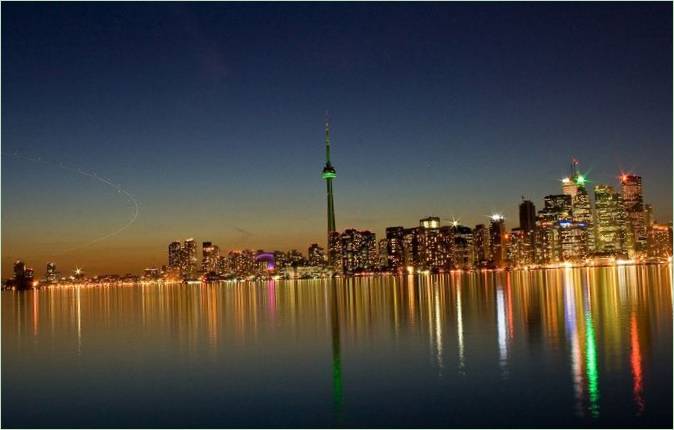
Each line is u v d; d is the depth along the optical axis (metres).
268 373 53.19
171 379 52.09
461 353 58.81
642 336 64.44
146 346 71.69
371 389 46.16
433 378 48.69
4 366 60.28
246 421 39.62
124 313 130.25
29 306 175.88
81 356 65.44
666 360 51.06
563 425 35.97
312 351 63.97
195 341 75.06
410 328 80.44
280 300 174.25
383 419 38.84
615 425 35.53
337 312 114.38
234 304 157.62
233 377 52.03
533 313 95.19
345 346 66.62
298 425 38.44
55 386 50.81
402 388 46.03
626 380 44.75
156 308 146.75
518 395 42.44
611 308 98.50
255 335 79.44
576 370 48.81
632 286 172.00
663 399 39.84
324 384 48.34
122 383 51.19
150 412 42.44
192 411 42.28
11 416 42.41
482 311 102.12
